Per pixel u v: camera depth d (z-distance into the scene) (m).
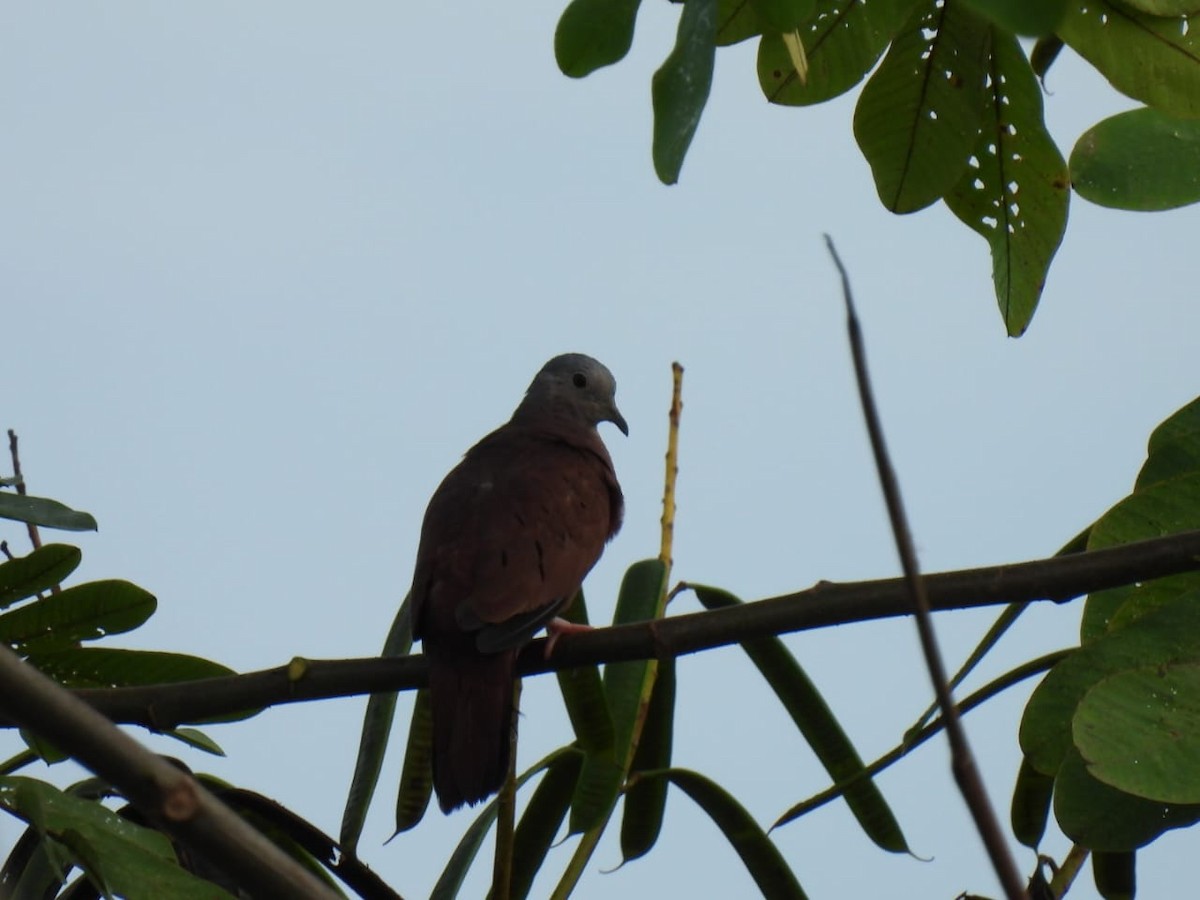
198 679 8.55
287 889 4.45
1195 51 7.24
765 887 8.89
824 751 8.90
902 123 8.34
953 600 8.02
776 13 5.84
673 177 5.07
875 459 3.88
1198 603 6.87
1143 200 7.35
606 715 8.88
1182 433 8.59
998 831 3.73
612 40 5.74
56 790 6.35
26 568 8.14
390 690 8.84
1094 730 6.26
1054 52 8.29
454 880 8.55
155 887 6.05
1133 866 8.54
